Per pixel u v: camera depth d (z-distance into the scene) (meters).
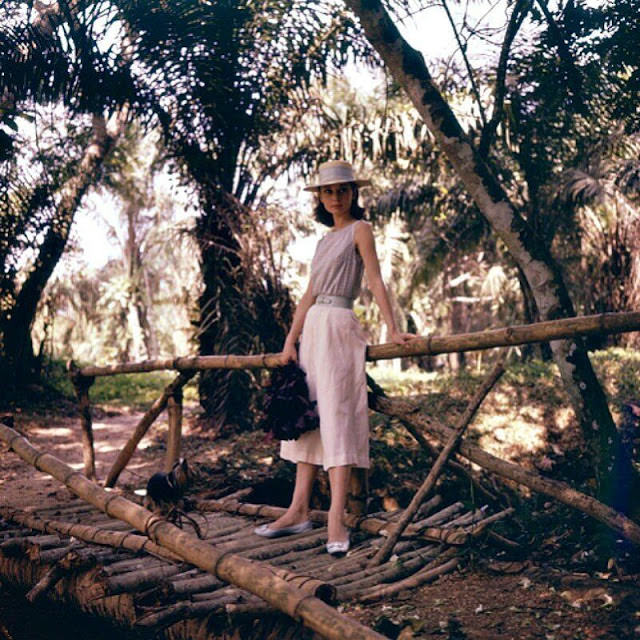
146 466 7.16
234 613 2.79
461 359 23.52
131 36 7.96
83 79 7.76
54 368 13.86
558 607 3.11
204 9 7.79
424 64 4.45
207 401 9.05
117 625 3.28
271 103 8.95
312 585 2.72
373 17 4.33
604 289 12.88
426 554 3.81
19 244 10.71
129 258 26.23
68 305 24.27
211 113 8.64
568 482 5.67
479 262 20.66
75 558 3.20
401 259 20.45
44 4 7.24
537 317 11.69
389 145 10.30
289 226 9.25
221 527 4.30
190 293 10.02
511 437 6.16
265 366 4.16
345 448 3.73
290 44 8.28
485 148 4.70
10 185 10.23
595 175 11.55
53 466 4.02
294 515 4.06
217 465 6.54
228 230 9.14
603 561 3.70
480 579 3.54
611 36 4.87
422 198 13.30
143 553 3.57
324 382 3.78
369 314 22.73
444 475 5.51
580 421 4.30
